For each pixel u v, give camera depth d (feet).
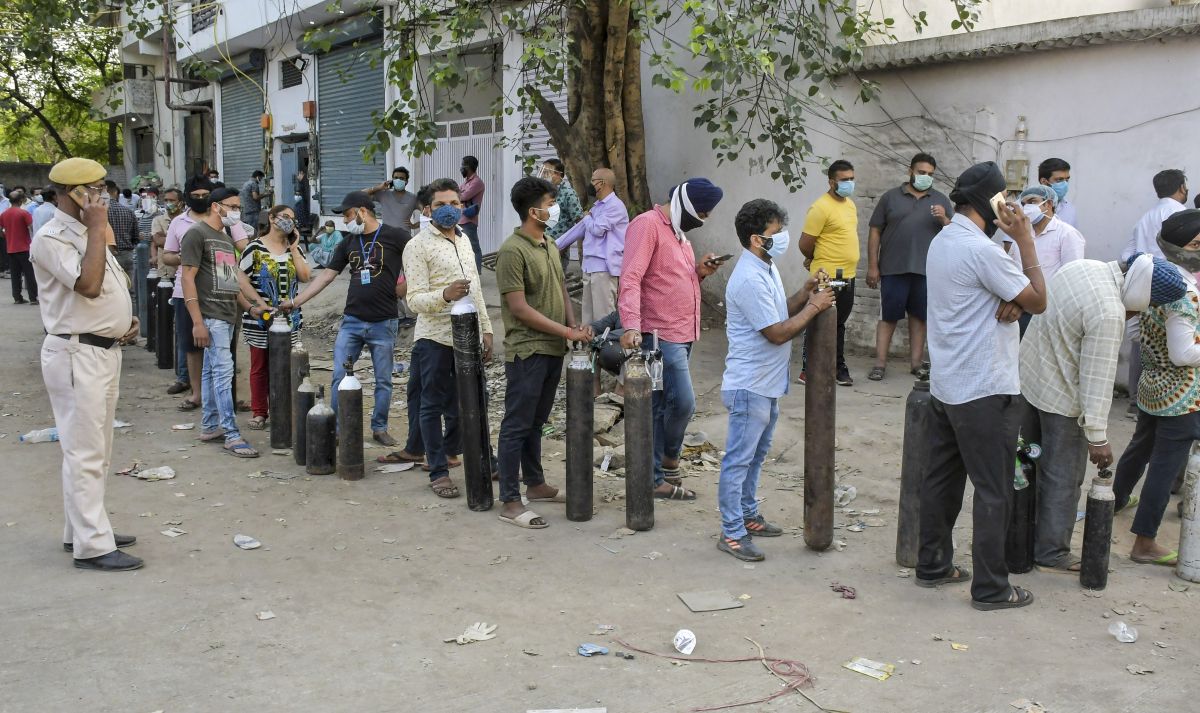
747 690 12.13
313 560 16.49
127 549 16.83
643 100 38.63
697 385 28.48
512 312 17.98
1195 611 14.60
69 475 15.74
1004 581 14.55
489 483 19.26
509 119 44.98
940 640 13.60
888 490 20.54
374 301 23.34
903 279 27.58
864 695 12.01
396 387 31.37
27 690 11.80
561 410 27.22
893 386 27.76
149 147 97.91
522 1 36.55
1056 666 12.75
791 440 23.70
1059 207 24.80
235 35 62.49
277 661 12.73
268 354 25.48
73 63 86.48
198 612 14.24
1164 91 25.75
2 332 41.93
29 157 138.41
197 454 23.31
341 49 56.90
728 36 25.26
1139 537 16.63
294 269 25.95
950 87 30.01
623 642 13.50
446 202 19.86
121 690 11.85
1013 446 14.37
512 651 13.16
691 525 18.53
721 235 36.86
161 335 34.22
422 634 13.65
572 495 18.54
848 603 14.90
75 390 15.53
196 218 23.68
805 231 27.07
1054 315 15.65
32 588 15.01
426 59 49.83
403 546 17.22
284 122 65.31
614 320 19.01
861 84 30.32
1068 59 27.43
